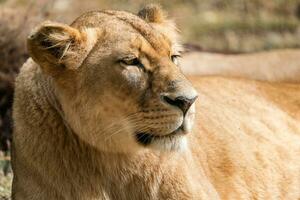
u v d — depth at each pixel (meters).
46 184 11.05
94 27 10.69
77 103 10.54
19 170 11.25
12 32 17.42
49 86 10.83
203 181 11.45
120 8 27.22
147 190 10.98
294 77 18.31
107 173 10.97
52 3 20.48
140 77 10.33
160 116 10.21
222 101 13.23
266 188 12.88
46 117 10.91
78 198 11.02
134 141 10.54
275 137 13.36
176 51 10.96
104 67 10.41
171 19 11.66
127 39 10.44
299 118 14.01
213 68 18.67
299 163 13.43
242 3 29.30
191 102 10.13
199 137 12.21
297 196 13.27
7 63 17.17
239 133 12.92
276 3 29.59
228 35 26.75
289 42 26.16
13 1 23.38
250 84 13.98
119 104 10.41
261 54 18.88
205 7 29.06
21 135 11.09
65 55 10.45
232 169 12.47
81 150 10.91
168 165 10.96
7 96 16.83
